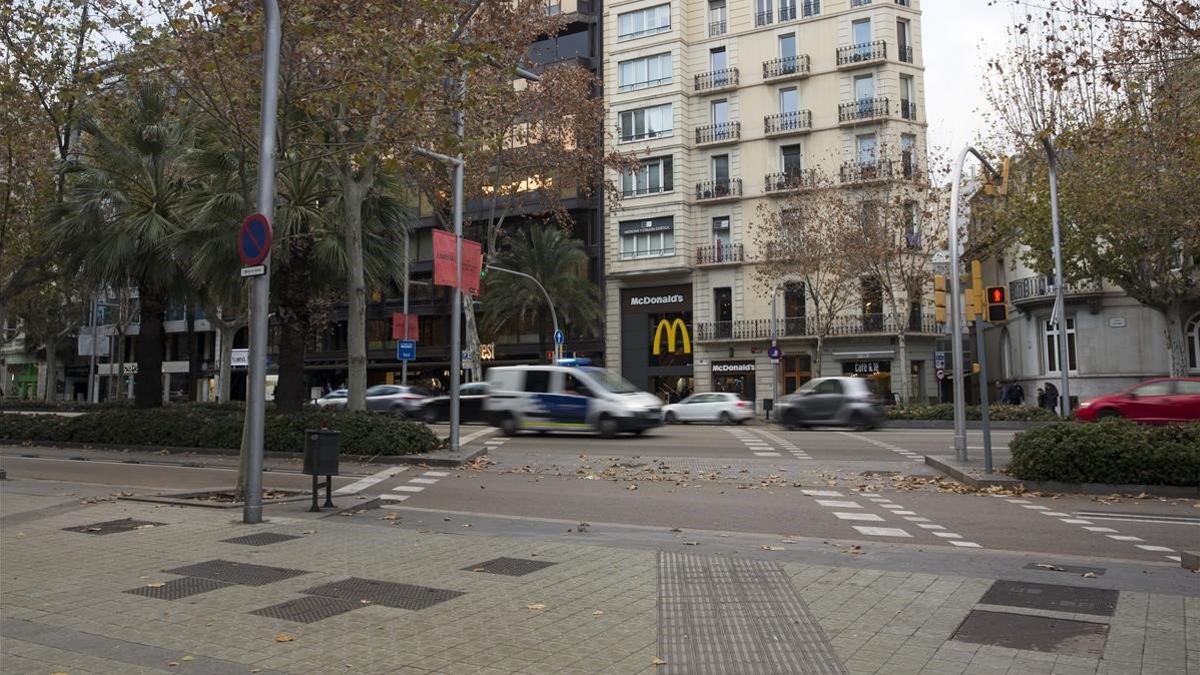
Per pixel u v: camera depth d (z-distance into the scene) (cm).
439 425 3083
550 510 1180
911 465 1719
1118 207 2462
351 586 670
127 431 2148
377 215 2180
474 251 1947
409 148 1355
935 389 4375
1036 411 2825
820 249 3641
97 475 1605
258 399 996
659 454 1972
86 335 5388
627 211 4778
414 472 1664
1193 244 2606
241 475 1182
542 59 5141
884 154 3888
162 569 731
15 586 669
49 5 1841
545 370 2523
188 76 1253
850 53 4419
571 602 621
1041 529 1001
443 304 5281
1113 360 3641
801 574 705
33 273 2438
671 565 745
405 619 577
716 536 930
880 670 472
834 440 2323
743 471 1634
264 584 679
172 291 2275
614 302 4844
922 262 3638
